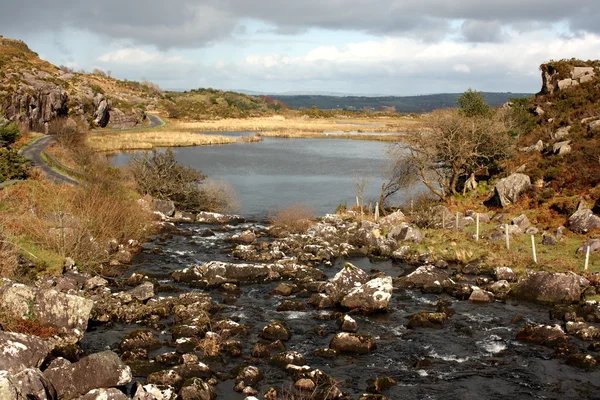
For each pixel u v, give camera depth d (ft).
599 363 60.49
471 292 83.87
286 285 86.28
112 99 525.34
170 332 67.92
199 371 56.03
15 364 47.50
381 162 269.85
